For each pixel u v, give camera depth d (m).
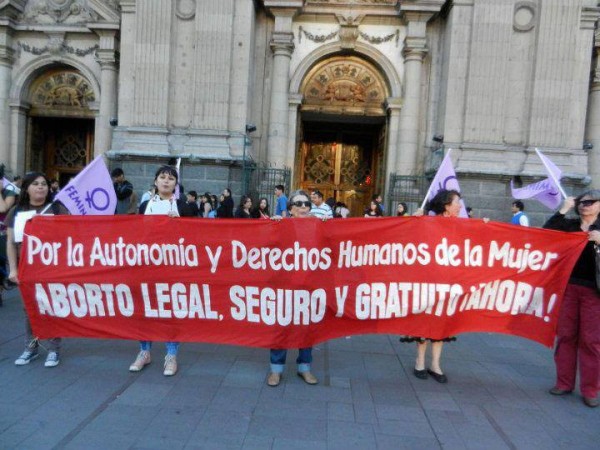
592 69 13.37
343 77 13.57
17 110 13.88
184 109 12.16
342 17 12.91
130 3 12.42
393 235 4.15
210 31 11.88
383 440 3.26
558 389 4.23
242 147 12.02
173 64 12.08
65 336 4.27
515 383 4.48
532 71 11.66
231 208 10.30
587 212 4.14
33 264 4.23
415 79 12.75
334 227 4.12
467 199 11.60
